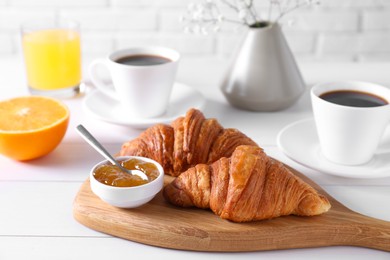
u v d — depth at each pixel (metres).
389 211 0.75
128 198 0.71
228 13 1.41
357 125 0.78
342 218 0.72
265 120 0.94
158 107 0.91
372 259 0.70
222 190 0.71
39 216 0.74
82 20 1.43
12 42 1.45
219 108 0.97
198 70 1.11
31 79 1.01
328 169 0.78
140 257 0.70
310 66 1.13
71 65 1.01
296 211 0.72
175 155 0.78
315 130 0.87
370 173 0.77
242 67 0.94
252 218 0.71
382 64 1.14
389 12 1.43
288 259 0.70
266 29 0.93
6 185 0.79
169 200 0.74
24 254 0.69
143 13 1.43
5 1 1.41
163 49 0.95
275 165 0.73
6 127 0.81
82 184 0.77
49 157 0.85
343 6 1.43
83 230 0.73
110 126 0.92
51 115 0.85
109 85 1.02
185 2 1.42
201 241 0.70
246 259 0.70
